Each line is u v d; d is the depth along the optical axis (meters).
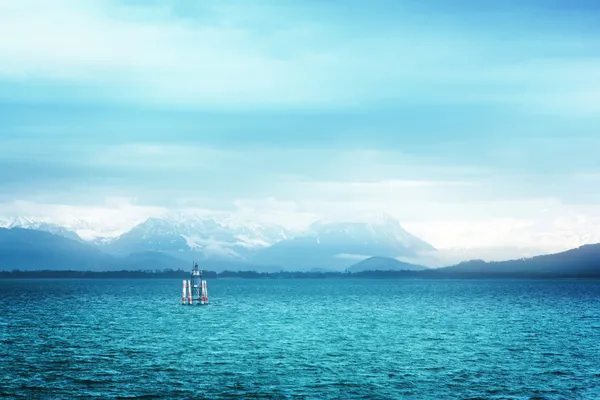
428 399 64.12
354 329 122.56
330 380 72.25
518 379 73.00
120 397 64.38
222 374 75.12
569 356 88.31
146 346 96.44
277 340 104.56
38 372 75.50
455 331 119.19
